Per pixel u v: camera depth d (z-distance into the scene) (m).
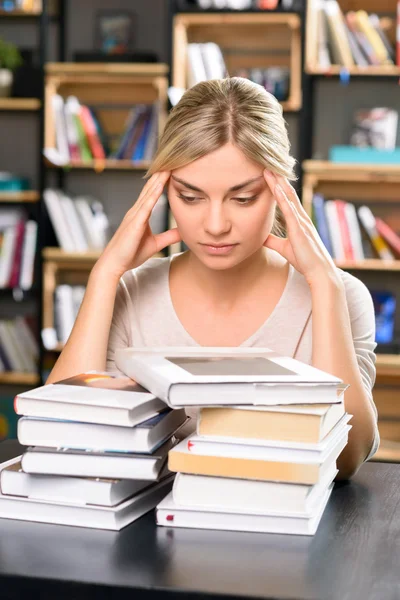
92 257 4.13
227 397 1.08
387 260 3.99
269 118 1.41
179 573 0.98
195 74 4.04
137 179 4.47
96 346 1.56
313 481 1.07
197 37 4.35
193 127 1.35
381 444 4.03
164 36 4.40
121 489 1.12
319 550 1.06
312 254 1.51
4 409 4.22
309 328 1.65
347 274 1.73
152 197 1.58
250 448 1.08
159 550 1.04
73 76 4.18
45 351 4.20
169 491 1.21
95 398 1.11
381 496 1.31
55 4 4.42
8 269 4.21
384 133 4.01
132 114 4.15
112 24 4.35
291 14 3.97
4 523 1.12
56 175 4.48
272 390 1.08
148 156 4.15
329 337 1.47
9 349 4.27
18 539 1.07
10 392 4.40
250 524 1.10
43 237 4.18
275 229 1.68
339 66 4.01
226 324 1.66
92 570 0.98
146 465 1.09
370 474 1.45
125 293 1.71
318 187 4.32
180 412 1.24
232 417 1.09
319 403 1.08
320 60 4.02
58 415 1.10
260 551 1.04
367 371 1.63
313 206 3.99
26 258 4.21
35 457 1.11
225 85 1.41
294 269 1.67
